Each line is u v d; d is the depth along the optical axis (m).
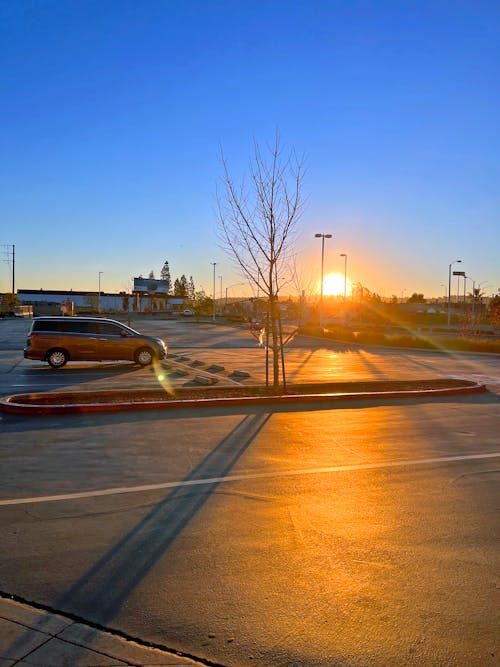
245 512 6.04
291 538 5.37
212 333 47.88
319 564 4.82
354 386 15.15
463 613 4.07
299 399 13.13
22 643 3.65
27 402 12.10
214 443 9.13
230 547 5.15
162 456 8.30
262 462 8.05
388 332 53.44
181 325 63.47
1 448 8.70
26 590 4.33
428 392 14.36
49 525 5.64
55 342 20.78
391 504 6.36
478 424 11.02
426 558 4.96
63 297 124.56
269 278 13.89
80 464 7.85
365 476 7.43
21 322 64.94
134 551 5.04
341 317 83.88
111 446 8.87
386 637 3.76
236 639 3.73
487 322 68.12
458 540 5.37
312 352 31.17
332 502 6.40
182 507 6.18
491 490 6.91
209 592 4.33
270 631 3.83
